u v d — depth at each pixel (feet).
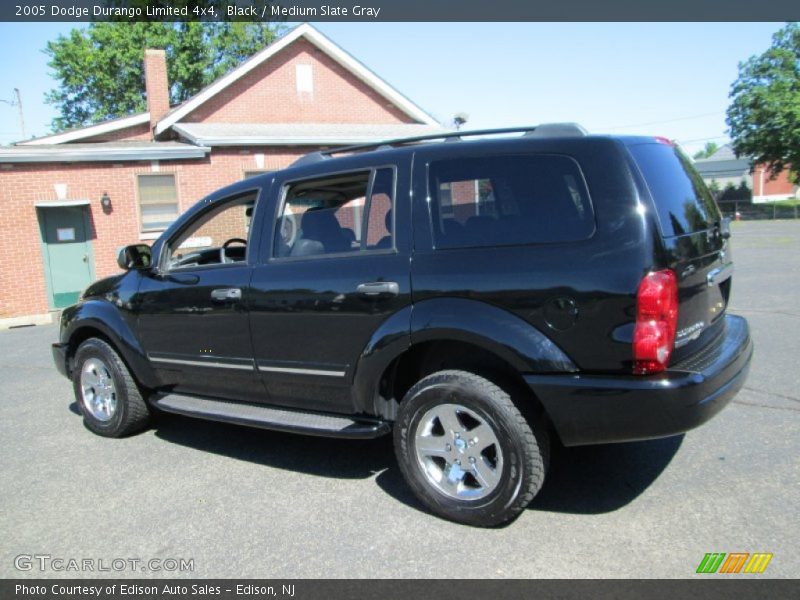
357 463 13.96
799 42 124.57
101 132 62.13
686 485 11.76
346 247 12.30
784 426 14.29
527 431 10.18
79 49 96.22
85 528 11.49
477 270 10.52
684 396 9.29
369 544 10.40
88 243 45.14
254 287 13.17
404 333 11.08
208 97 56.34
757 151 130.93
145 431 16.99
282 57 59.67
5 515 12.18
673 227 10.03
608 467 12.80
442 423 11.01
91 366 16.78
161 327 14.99
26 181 42.57
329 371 12.31
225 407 14.28
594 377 9.67
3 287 42.11
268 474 13.56
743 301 30.17
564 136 10.49
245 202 14.38
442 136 12.12
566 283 9.77
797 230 84.38
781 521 10.31
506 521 10.55
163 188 47.78
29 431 17.37
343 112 62.23
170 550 10.56
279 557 10.16
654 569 9.22
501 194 10.69
